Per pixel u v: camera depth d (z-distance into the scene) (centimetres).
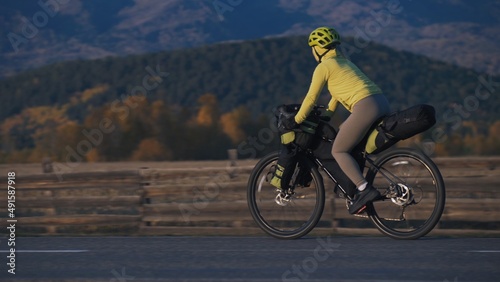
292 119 1712
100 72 12419
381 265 1434
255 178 1812
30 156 6269
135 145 6169
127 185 2253
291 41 13500
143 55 13050
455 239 1753
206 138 6378
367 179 1741
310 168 1767
